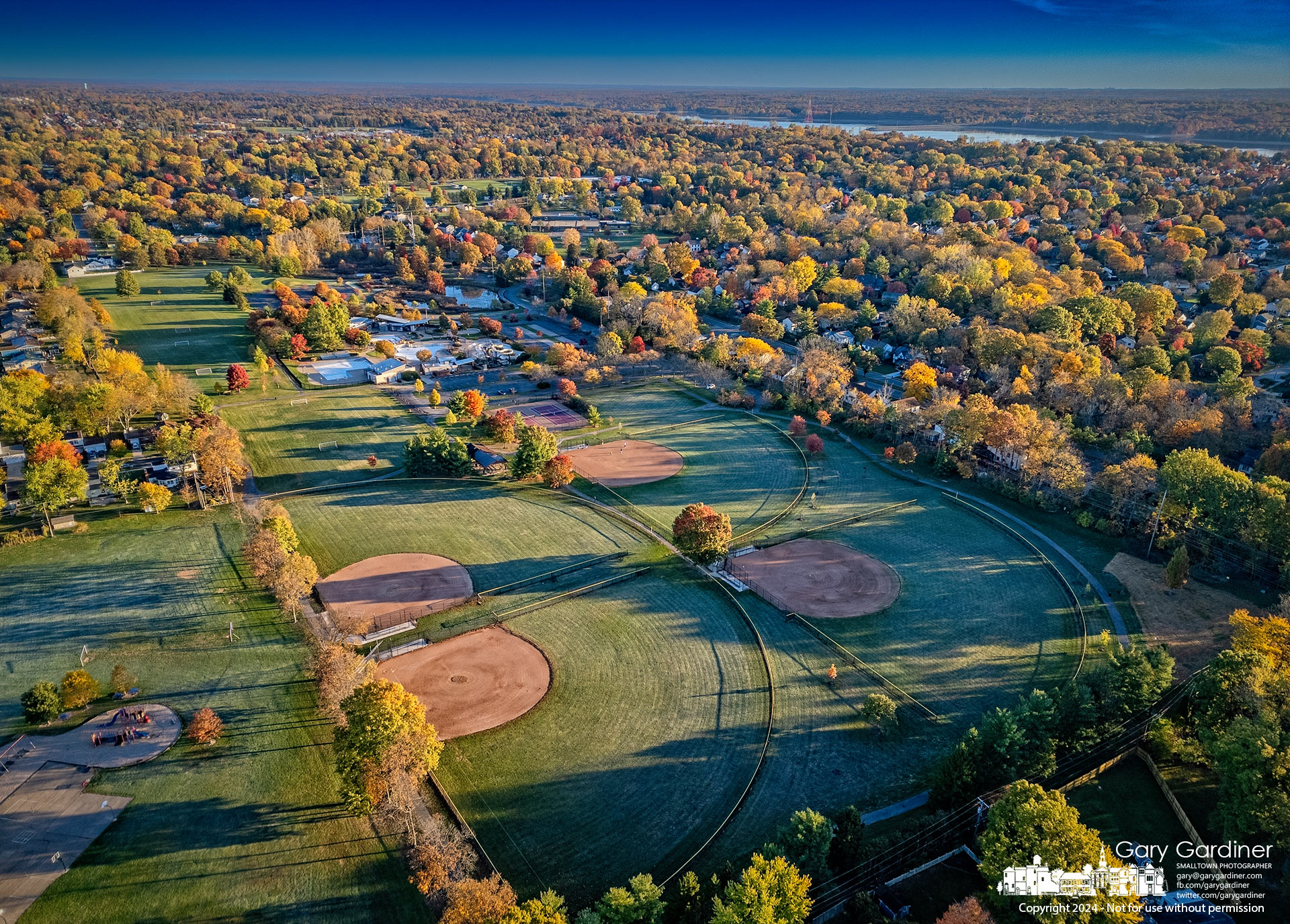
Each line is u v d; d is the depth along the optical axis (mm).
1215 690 78062
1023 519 133750
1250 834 68312
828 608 107000
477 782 75625
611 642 98500
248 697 85625
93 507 127125
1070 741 77750
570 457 157500
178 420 163500
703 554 113750
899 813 73375
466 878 61688
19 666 88938
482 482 144375
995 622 104250
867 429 170375
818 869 63219
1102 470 139250
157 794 72438
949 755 77438
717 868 66625
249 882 64125
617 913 57250
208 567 110750
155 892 63031
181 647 93438
